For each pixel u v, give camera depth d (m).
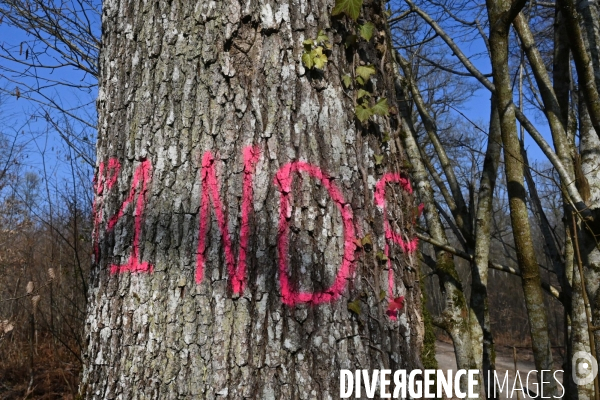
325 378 1.44
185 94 1.57
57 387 5.90
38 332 6.77
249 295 1.46
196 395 1.43
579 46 2.04
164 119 1.58
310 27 1.60
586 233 2.31
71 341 6.40
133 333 1.52
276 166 1.51
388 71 1.83
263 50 1.57
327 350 1.45
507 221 5.38
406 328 1.61
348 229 1.54
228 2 1.58
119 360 1.53
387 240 1.62
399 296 1.62
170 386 1.45
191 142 1.55
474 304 2.85
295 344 1.44
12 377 6.07
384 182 1.66
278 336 1.44
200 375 1.44
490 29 2.42
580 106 2.53
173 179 1.55
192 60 1.58
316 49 1.57
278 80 1.55
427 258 3.16
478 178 3.69
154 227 1.54
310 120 1.55
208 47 1.57
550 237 3.10
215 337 1.45
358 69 1.66
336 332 1.47
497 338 13.95
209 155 1.53
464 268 12.66
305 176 1.52
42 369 6.20
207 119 1.55
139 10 1.69
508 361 10.59
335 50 1.63
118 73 1.70
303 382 1.42
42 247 7.14
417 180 3.20
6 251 7.00
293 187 1.51
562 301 2.84
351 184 1.57
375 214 1.61
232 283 1.47
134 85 1.65
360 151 1.61
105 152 1.71
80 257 6.25
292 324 1.45
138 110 1.63
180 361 1.46
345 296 1.50
